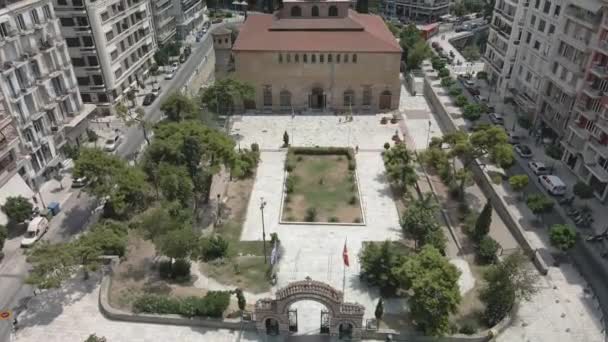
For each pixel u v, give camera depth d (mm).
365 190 73438
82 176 63812
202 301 50125
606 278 55781
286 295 45469
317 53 94750
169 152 67438
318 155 83688
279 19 101500
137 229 59188
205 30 155875
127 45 104375
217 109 93375
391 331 47781
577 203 68438
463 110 94812
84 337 48375
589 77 70188
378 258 53781
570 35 75375
